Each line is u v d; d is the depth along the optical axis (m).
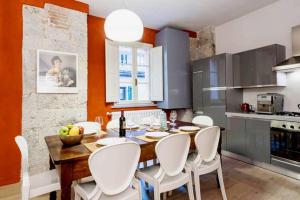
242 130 3.38
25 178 1.51
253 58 3.41
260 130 3.09
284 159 2.78
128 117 3.92
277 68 2.96
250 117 3.25
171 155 1.65
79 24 3.17
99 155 1.27
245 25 3.96
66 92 3.04
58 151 1.56
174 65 4.32
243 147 3.37
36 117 2.82
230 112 3.60
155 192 1.63
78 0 3.15
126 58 4.32
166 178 1.75
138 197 1.51
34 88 2.81
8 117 2.68
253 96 3.80
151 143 1.80
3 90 2.64
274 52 3.08
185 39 4.51
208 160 1.98
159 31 4.62
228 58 3.76
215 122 3.91
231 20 4.23
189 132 2.19
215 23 4.39
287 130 2.72
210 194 2.31
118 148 1.33
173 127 2.52
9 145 2.69
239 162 3.39
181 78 4.44
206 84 4.11
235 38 4.17
